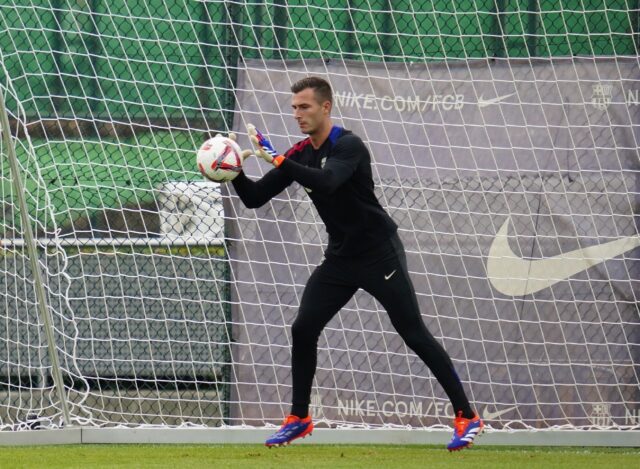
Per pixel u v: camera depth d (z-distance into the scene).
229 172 18.66
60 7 26.12
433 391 24.47
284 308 24.73
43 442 22.20
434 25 26.02
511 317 24.56
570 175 24.52
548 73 24.53
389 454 20.84
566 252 24.52
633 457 20.66
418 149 24.64
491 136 24.61
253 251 24.80
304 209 24.84
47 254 24.33
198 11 26.09
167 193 25.48
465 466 18.86
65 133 25.91
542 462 19.58
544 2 26.09
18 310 25.52
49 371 25.58
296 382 19.72
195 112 25.81
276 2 25.84
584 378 24.44
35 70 26.09
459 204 24.66
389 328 24.59
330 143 18.95
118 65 26.06
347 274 19.17
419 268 24.67
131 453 20.73
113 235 25.66
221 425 24.36
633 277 24.42
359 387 24.55
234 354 24.75
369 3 25.95
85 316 26.06
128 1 26.11
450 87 24.66
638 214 24.48
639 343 24.41
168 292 25.89
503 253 24.59
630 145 24.44
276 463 19.09
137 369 26.03
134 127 25.73
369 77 24.69
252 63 24.81
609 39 25.97
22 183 23.47
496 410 24.50
